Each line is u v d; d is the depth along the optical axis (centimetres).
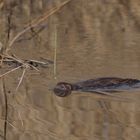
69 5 1942
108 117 1088
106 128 1041
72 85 1235
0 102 1232
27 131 1074
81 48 1553
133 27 1739
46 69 1366
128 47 1549
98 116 1103
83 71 1345
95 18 1836
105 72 1332
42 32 1691
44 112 1146
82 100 1177
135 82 1220
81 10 1909
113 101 1158
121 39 1628
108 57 1458
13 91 1268
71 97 1197
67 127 1070
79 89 1224
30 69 1358
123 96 1172
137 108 1120
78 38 1648
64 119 1107
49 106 1173
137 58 1441
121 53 1491
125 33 1683
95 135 1026
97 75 1310
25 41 1602
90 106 1148
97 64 1398
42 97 1217
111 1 1977
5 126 1072
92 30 1725
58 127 1074
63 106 1162
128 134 1016
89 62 1420
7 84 1305
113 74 1317
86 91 1212
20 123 1115
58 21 1803
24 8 1889
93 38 1645
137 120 1073
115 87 1210
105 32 1709
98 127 1058
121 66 1377
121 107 1128
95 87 1220
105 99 1170
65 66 1384
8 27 1585
